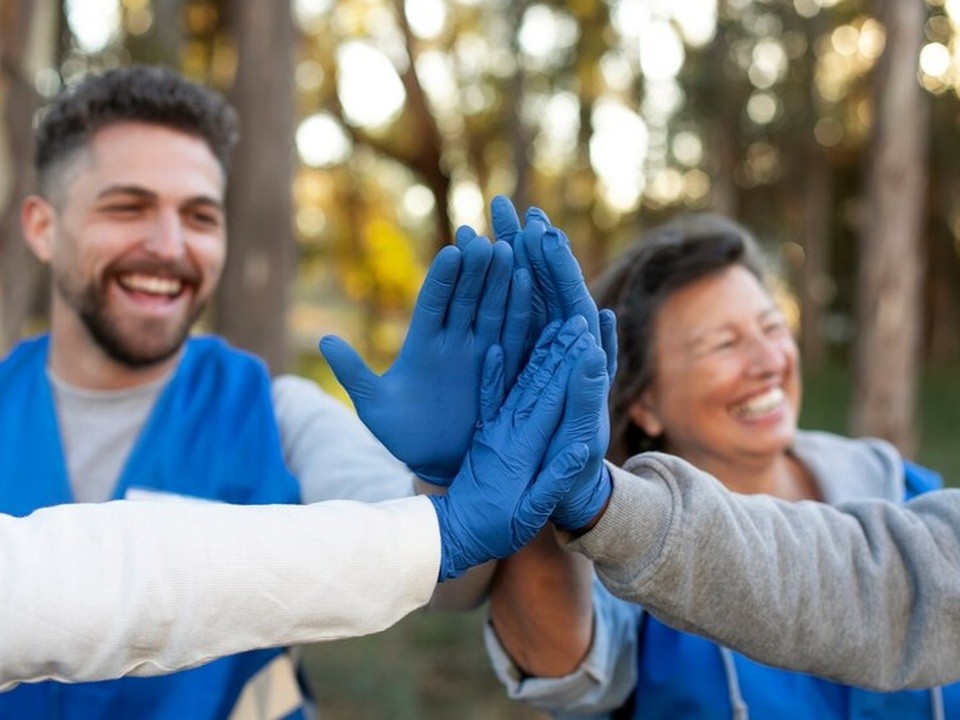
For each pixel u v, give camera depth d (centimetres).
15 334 416
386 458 156
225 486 156
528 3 1342
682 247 174
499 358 107
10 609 92
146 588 94
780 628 107
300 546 99
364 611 100
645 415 176
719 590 106
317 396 170
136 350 158
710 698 150
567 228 2070
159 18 794
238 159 604
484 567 133
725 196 1681
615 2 1510
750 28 1611
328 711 388
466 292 105
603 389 100
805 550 111
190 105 160
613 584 108
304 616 98
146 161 155
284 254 611
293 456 164
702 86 1630
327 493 152
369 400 108
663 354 171
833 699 151
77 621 92
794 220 2092
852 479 176
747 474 172
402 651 448
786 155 1920
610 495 106
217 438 160
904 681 112
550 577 130
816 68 1698
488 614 144
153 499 152
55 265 160
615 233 2091
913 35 615
